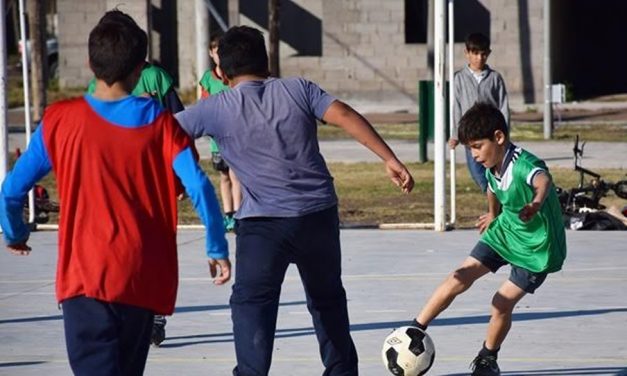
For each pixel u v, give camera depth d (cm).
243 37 1094
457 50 6347
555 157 3912
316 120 1089
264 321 1070
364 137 1079
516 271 1199
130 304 869
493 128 1173
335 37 6669
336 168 3712
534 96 6469
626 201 2856
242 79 1093
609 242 2216
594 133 4847
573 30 7412
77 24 6819
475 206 2802
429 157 3997
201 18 5278
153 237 879
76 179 875
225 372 1290
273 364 1321
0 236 2331
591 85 7481
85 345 865
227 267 888
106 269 862
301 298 1703
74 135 877
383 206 2848
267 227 1070
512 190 1168
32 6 5353
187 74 6888
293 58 6706
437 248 2161
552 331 1477
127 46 891
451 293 1211
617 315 1569
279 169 1068
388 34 6644
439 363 1320
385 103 6669
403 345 1206
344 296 1123
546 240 1176
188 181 873
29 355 1380
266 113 1069
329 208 1085
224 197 2397
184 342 1440
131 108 886
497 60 6494
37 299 1727
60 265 877
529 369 1284
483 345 1280
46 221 2566
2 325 1550
